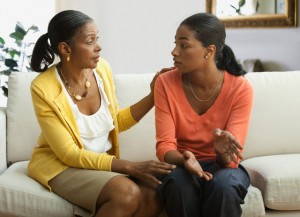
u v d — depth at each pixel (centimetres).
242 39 365
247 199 182
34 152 196
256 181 198
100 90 197
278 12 347
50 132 183
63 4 388
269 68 357
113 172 180
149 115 228
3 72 302
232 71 188
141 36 402
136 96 230
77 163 181
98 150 193
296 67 347
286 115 229
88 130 190
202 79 183
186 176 169
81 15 186
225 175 169
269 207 190
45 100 183
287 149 228
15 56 352
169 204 170
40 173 188
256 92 229
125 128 207
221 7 366
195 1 385
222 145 170
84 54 184
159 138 184
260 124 227
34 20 377
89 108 194
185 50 177
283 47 350
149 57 404
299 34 343
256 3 354
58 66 194
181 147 188
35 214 182
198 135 185
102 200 172
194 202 168
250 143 226
